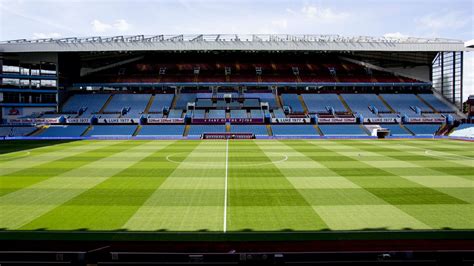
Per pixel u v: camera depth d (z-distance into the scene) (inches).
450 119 2445.9
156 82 2792.8
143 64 3075.8
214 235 493.7
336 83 2805.1
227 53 3142.2
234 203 647.1
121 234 497.4
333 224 534.9
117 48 2495.1
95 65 2965.1
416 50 2529.5
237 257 357.1
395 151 1423.5
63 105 2657.5
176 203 646.5
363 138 2140.7
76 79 2847.0
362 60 3115.2
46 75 2573.8
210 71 2989.7
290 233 499.8
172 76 2898.6
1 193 716.0
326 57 3201.3
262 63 3137.3
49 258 362.9
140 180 842.8
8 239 480.1
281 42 2566.4
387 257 353.1
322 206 626.8
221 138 2172.7
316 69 3048.7
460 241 470.3
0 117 2477.9
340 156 1267.2
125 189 751.1
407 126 2390.5
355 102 2738.7
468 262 348.2
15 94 2493.8
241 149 1520.7
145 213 588.1
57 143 1822.1
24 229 515.8
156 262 355.3
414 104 2704.2
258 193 719.1
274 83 2790.4
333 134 2268.7
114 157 1245.7
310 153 1363.2
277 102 2731.3
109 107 2650.1
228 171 964.0
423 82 2842.0
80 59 2908.5
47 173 928.9
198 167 1028.5
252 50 2613.2
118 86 2815.0
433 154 1321.4
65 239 480.1
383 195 698.8
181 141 1963.6
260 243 466.3
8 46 2425.0
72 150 1473.9
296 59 3198.8
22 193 716.0
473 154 1320.1
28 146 1651.1
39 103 2561.5
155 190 743.7
